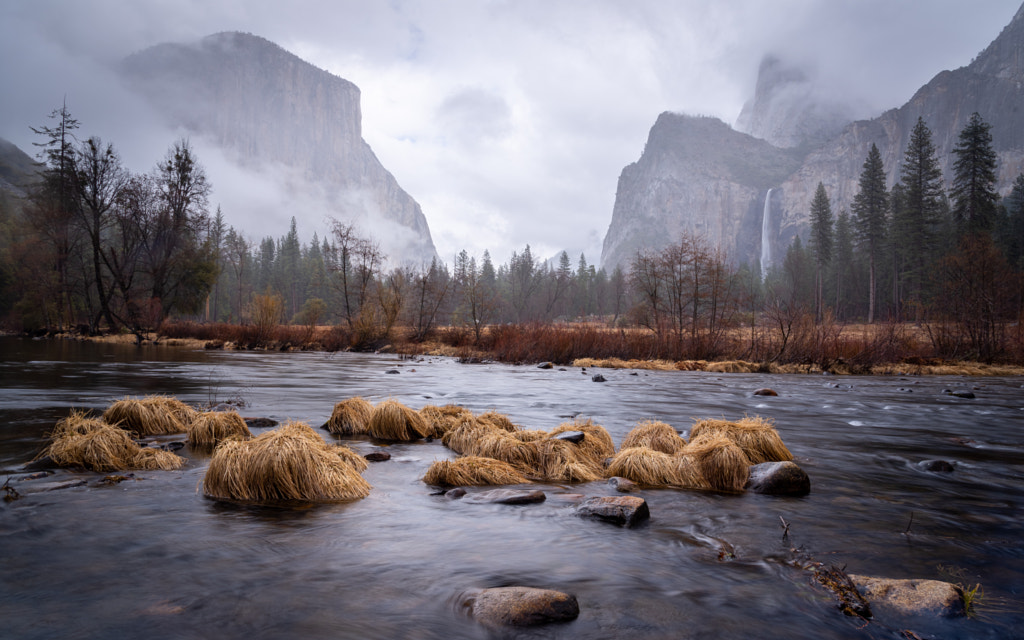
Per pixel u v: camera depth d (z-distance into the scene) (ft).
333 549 11.76
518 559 11.43
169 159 145.69
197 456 20.75
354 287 137.39
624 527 13.67
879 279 322.75
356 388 46.96
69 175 138.72
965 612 9.37
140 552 11.34
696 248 104.73
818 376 75.00
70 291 150.61
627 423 31.04
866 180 302.45
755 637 8.46
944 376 78.23
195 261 151.23
